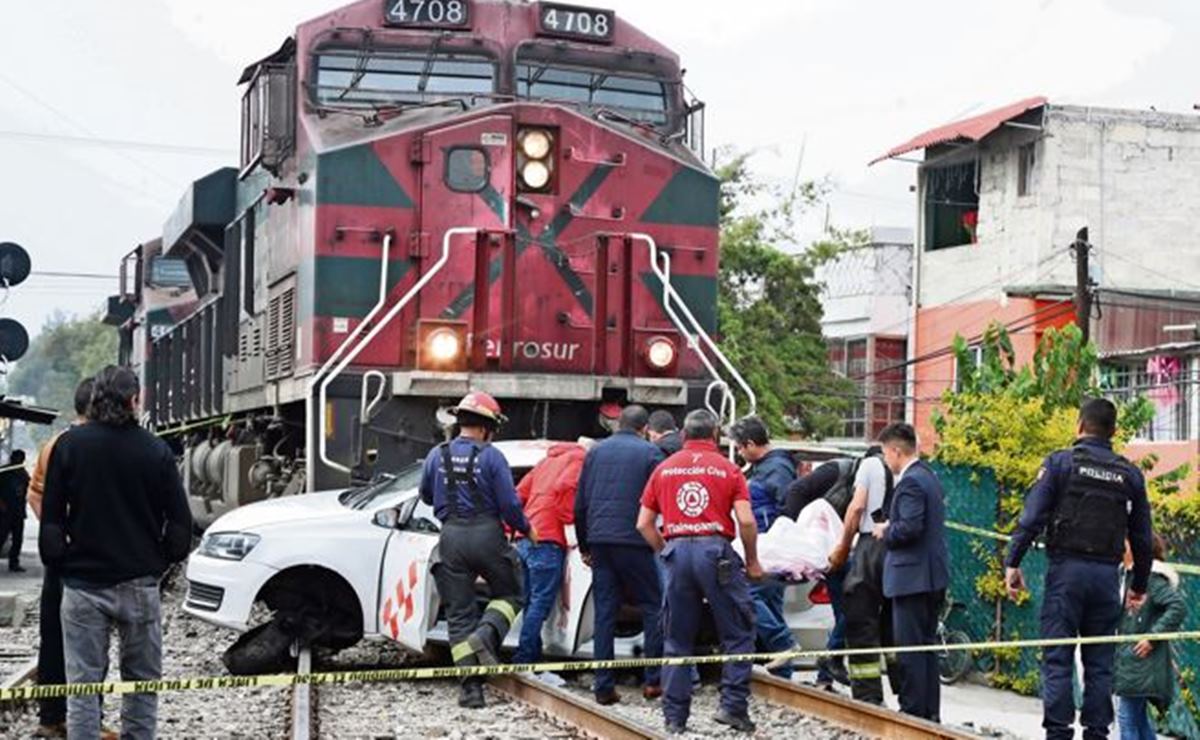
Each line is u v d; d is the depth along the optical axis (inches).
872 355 2466.8
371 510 702.5
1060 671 538.0
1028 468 795.4
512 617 624.1
